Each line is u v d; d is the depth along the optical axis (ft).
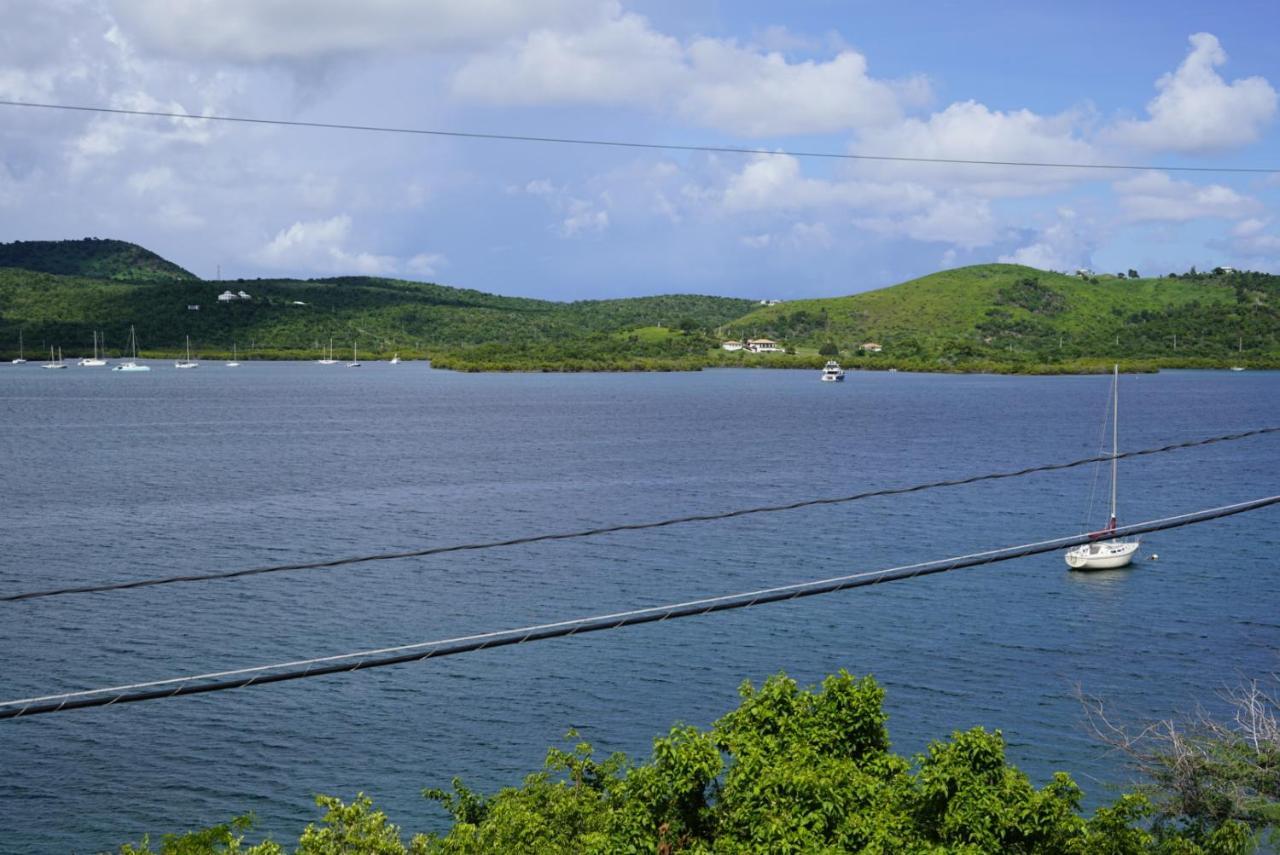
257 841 120.06
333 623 195.83
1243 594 220.02
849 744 72.08
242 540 265.54
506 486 360.48
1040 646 184.34
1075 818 63.21
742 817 64.85
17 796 130.62
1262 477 388.78
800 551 258.37
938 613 204.64
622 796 76.23
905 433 551.59
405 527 284.82
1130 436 534.37
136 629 190.70
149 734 147.64
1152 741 115.85
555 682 167.02
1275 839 82.43
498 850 78.13
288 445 488.44
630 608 207.00
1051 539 273.95
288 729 149.59
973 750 65.00
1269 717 105.60
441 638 187.01
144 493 341.41
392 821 123.95
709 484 366.02
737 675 170.19
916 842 61.98
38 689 161.27
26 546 256.73
